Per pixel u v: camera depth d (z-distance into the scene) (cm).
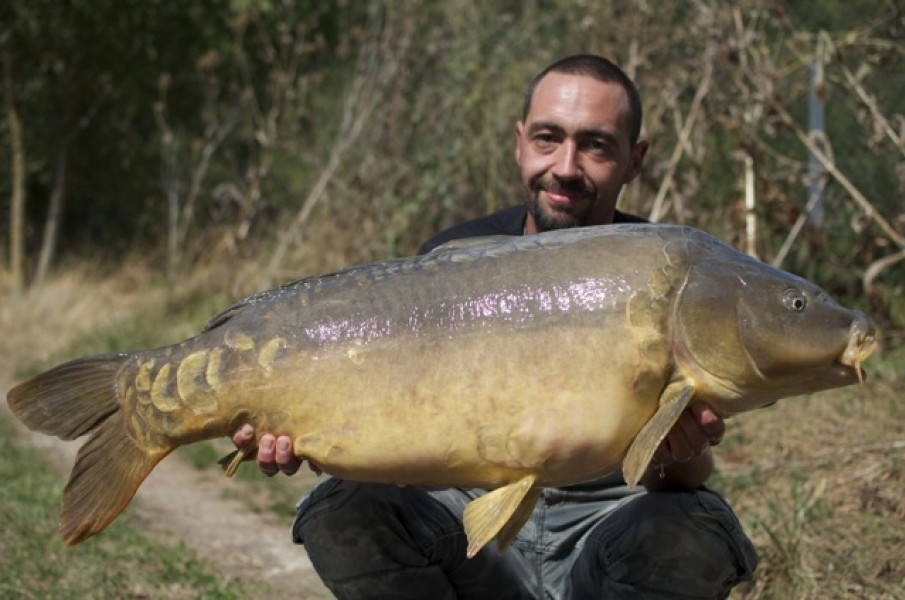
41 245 1414
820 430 577
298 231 1035
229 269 1102
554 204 373
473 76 938
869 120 637
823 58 629
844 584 423
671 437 294
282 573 519
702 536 323
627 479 276
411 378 286
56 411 304
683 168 762
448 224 934
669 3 764
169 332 1052
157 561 511
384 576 338
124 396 301
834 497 496
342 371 288
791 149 761
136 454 301
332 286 296
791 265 725
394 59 999
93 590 469
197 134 1379
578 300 283
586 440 281
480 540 282
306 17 1252
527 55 926
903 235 649
